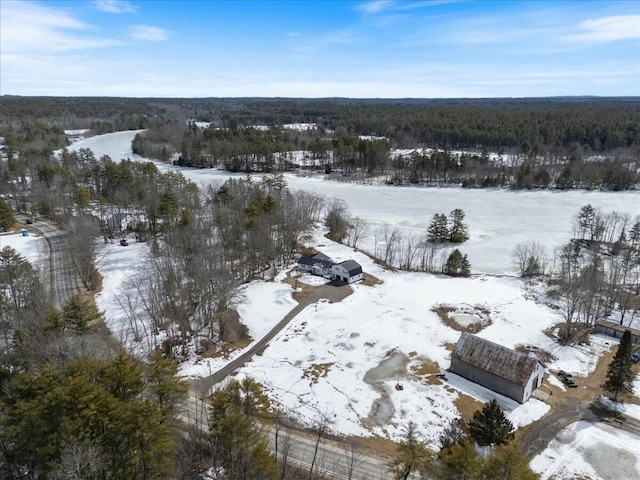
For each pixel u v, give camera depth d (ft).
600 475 122.11
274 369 168.76
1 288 185.06
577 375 168.25
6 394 107.04
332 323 203.31
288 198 320.09
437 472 101.65
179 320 186.91
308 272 260.42
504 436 126.41
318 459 125.29
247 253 253.24
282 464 121.80
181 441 120.78
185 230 249.55
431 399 152.87
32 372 125.39
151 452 95.30
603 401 153.07
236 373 165.37
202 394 149.69
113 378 104.68
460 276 261.65
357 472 120.88
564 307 221.66
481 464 93.50
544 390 158.30
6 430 96.99
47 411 93.20
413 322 206.39
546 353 182.29
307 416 143.33
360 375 166.20
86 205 302.86
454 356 166.71
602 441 134.41
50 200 329.11
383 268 270.87
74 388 93.97
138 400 106.73
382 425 140.46
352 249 296.92
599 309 209.05
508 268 273.33
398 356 178.81
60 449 88.58
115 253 268.21
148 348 176.96
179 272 206.69
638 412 147.74
